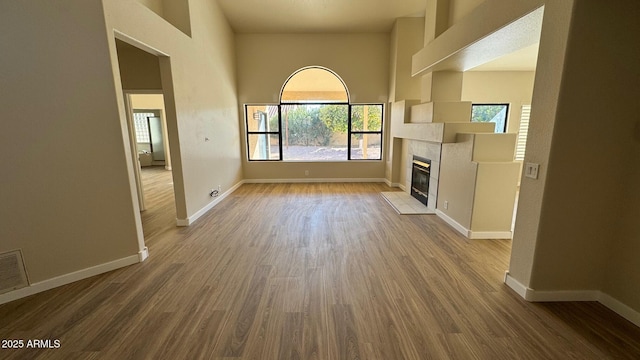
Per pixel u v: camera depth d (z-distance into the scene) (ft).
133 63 13.75
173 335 6.13
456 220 12.41
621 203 6.71
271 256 9.89
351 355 5.59
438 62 12.51
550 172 6.68
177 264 9.34
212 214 14.64
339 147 22.41
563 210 6.87
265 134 22.12
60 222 7.88
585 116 6.44
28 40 6.97
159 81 13.91
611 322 6.54
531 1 7.05
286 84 21.39
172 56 11.60
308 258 9.73
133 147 14.67
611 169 6.67
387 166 21.80
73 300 7.37
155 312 6.90
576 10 5.99
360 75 20.86
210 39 15.65
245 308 7.06
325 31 20.08
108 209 8.66
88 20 7.73
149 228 12.66
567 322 6.54
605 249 7.05
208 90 15.35
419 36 18.61
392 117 19.92
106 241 8.73
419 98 19.29
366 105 21.76
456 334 6.15
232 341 5.96
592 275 7.22
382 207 15.78
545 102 6.70
